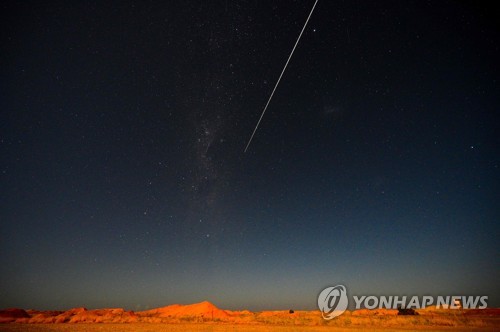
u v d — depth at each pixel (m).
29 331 22.55
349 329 20.61
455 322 22.98
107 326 27.20
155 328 24.08
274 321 30.17
